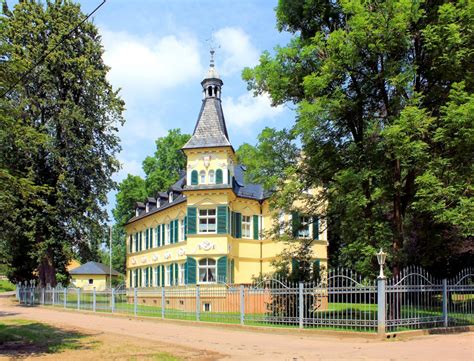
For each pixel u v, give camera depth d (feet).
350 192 63.72
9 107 56.03
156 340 54.65
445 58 57.47
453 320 60.59
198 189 121.49
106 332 63.21
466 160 59.00
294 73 71.46
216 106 129.18
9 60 52.65
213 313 74.18
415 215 74.69
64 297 111.55
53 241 125.70
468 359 37.91
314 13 73.92
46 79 126.52
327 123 69.41
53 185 130.62
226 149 121.90
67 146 130.41
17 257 145.28
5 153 118.11
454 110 54.13
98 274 237.25
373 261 66.08
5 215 61.46
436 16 62.23
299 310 61.26
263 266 128.98
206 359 40.78
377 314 54.13
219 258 118.62
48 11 133.28
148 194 216.95
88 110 138.62
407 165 59.06
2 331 61.93
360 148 66.44
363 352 43.34
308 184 74.64
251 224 130.82
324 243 122.52
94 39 141.69
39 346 48.98
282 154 78.43
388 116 63.98
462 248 86.07
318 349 46.55
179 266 133.69
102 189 136.87
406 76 58.44
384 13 58.59
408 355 40.70
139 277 167.12
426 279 58.08
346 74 62.64
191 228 122.31
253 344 51.13
